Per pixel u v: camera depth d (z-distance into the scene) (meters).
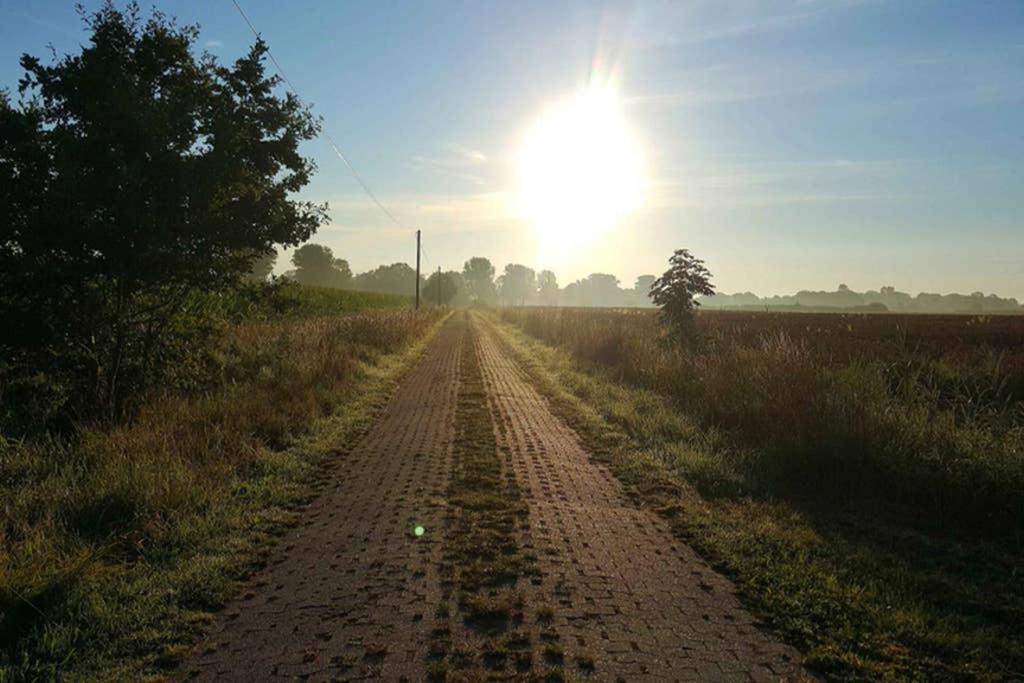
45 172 9.27
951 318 55.72
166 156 9.36
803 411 9.23
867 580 5.09
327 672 3.57
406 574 4.95
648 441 9.96
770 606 4.57
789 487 7.82
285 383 12.55
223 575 4.88
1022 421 8.91
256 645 3.88
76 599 4.34
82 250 9.17
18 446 7.58
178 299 10.93
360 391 14.35
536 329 36.22
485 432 10.67
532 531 6.00
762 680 3.62
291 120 11.30
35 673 3.56
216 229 10.34
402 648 3.84
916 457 7.68
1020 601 4.92
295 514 6.43
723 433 10.16
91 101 9.48
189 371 11.42
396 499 6.92
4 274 9.08
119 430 8.01
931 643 4.11
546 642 3.96
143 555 5.21
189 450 7.73
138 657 3.75
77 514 5.84
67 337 9.62
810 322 43.97
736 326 36.31
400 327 28.27
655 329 22.31
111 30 9.91
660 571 5.18
